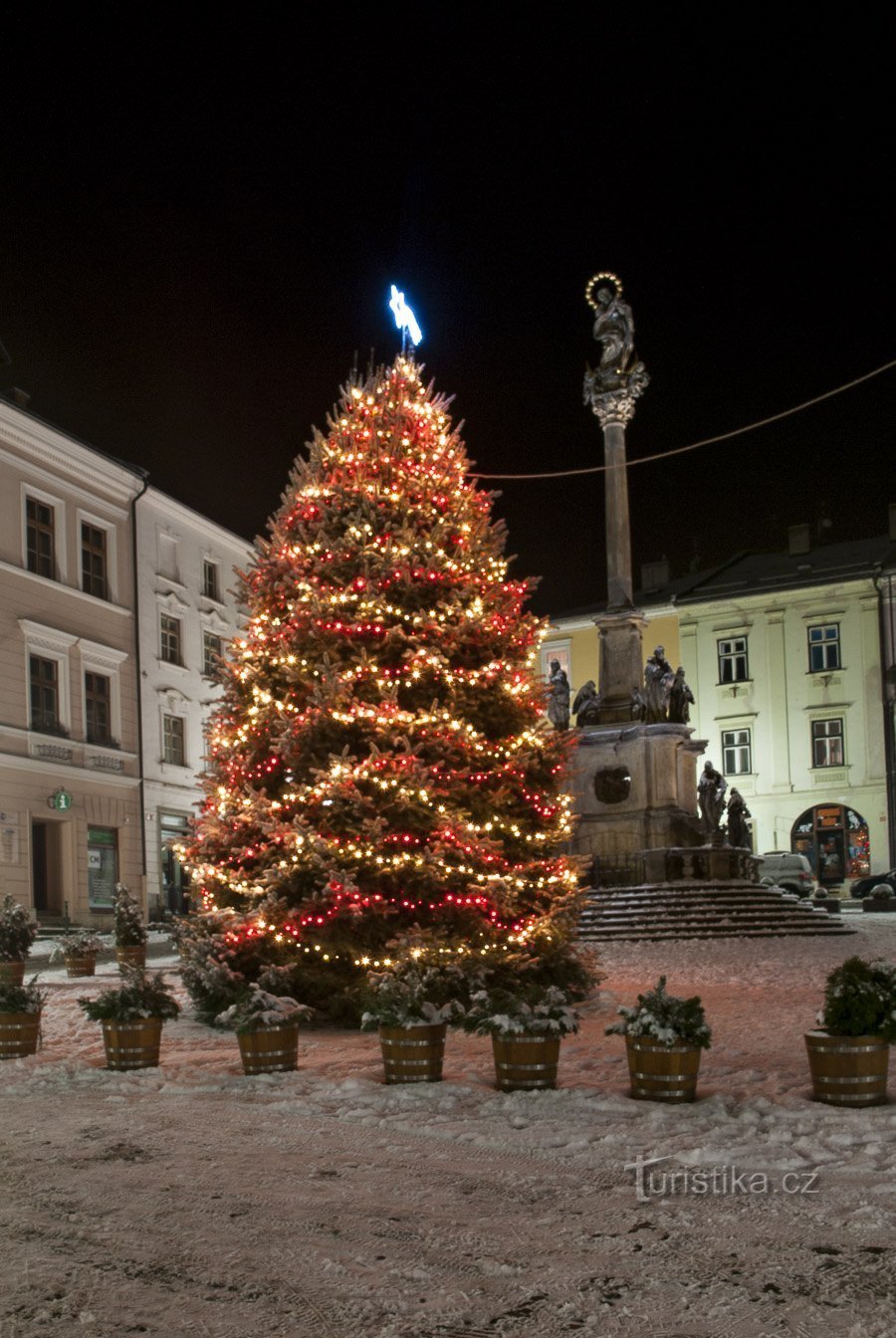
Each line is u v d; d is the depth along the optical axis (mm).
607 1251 5945
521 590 16906
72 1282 5547
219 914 14984
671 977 18719
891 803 49594
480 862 15125
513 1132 8430
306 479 17234
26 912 22062
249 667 16359
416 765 14883
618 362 29734
